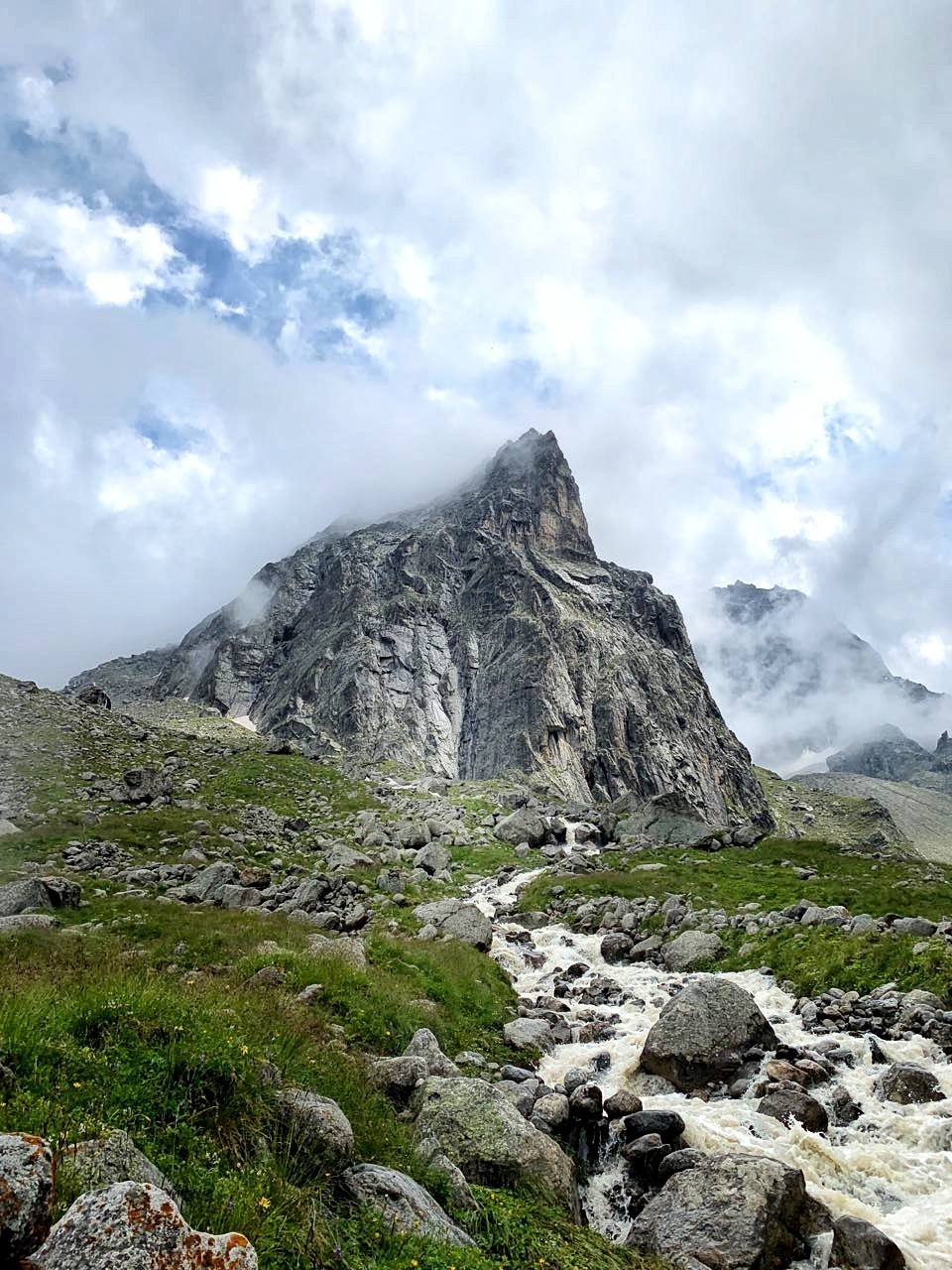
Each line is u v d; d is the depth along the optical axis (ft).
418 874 158.81
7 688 270.87
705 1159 43.91
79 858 126.00
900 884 122.72
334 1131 31.35
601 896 137.69
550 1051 68.74
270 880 130.41
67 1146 23.09
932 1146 50.08
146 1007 35.88
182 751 260.01
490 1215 32.81
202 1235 17.84
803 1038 69.51
